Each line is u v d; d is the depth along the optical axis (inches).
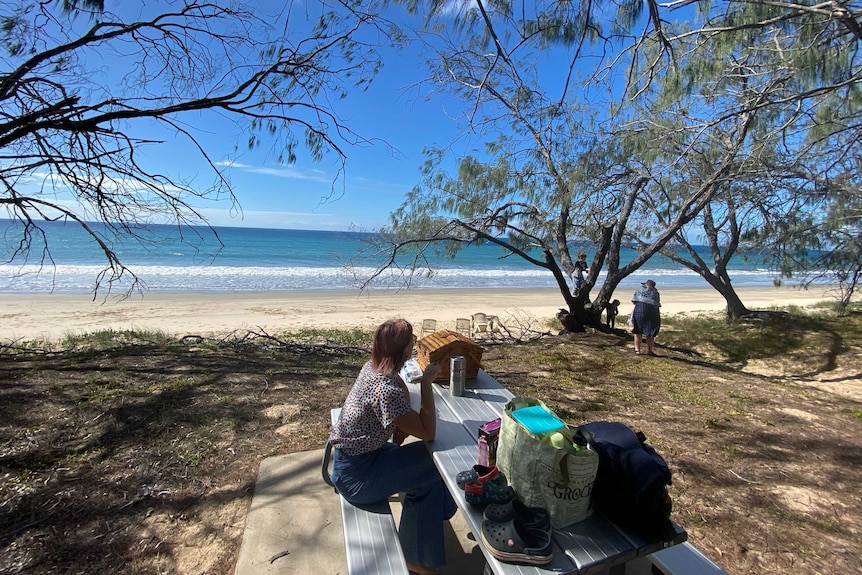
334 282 882.1
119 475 121.2
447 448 87.1
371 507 87.8
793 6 131.0
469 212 336.2
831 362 298.8
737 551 98.7
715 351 337.4
